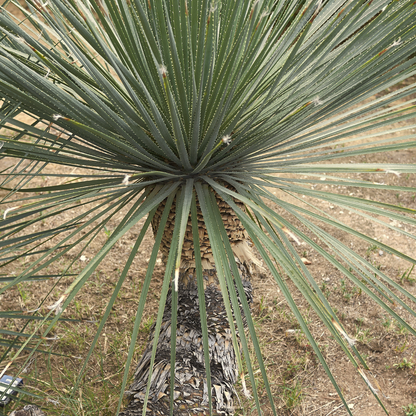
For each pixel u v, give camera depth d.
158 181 1.81
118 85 1.91
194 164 1.77
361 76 1.53
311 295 1.43
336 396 2.90
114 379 2.96
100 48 1.57
